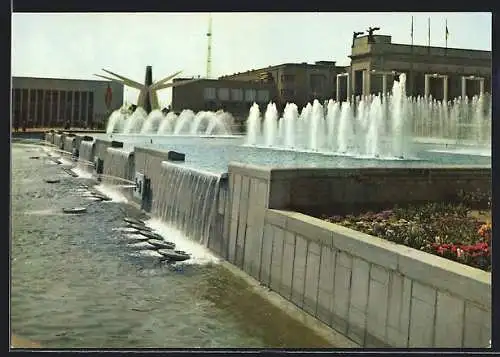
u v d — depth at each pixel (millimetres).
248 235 12164
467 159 18203
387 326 7984
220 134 20469
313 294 9672
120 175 21766
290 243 10477
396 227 9797
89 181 22891
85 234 15148
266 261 11273
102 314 10047
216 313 10094
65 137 23844
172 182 17250
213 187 14180
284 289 10547
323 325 9336
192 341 9273
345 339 8820
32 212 17141
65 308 10336
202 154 20188
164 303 10406
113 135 21062
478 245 8656
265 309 10117
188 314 9969
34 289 11203
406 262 7703
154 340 9367
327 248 9367
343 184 11859
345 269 8898
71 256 12852
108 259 13047
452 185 12539
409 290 7660
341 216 11234
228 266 12727
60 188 20812
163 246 14156
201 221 14773
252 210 12070
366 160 18766
